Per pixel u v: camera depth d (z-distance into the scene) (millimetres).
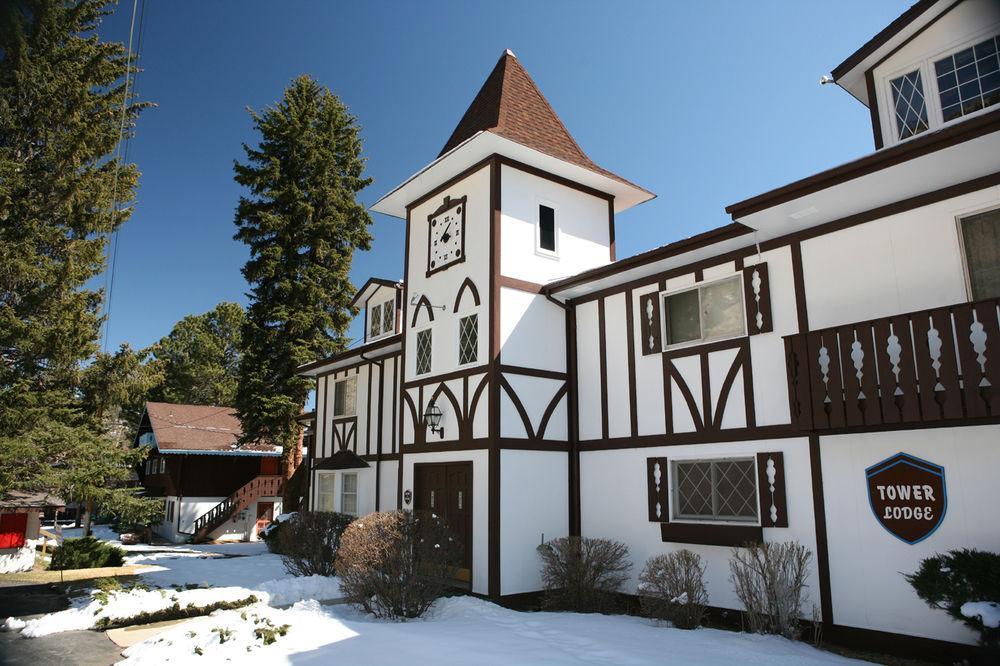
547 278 12844
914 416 7234
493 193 12414
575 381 12438
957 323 6996
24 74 16594
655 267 10953
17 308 16484
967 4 8703
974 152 7078
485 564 11086
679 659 6703
